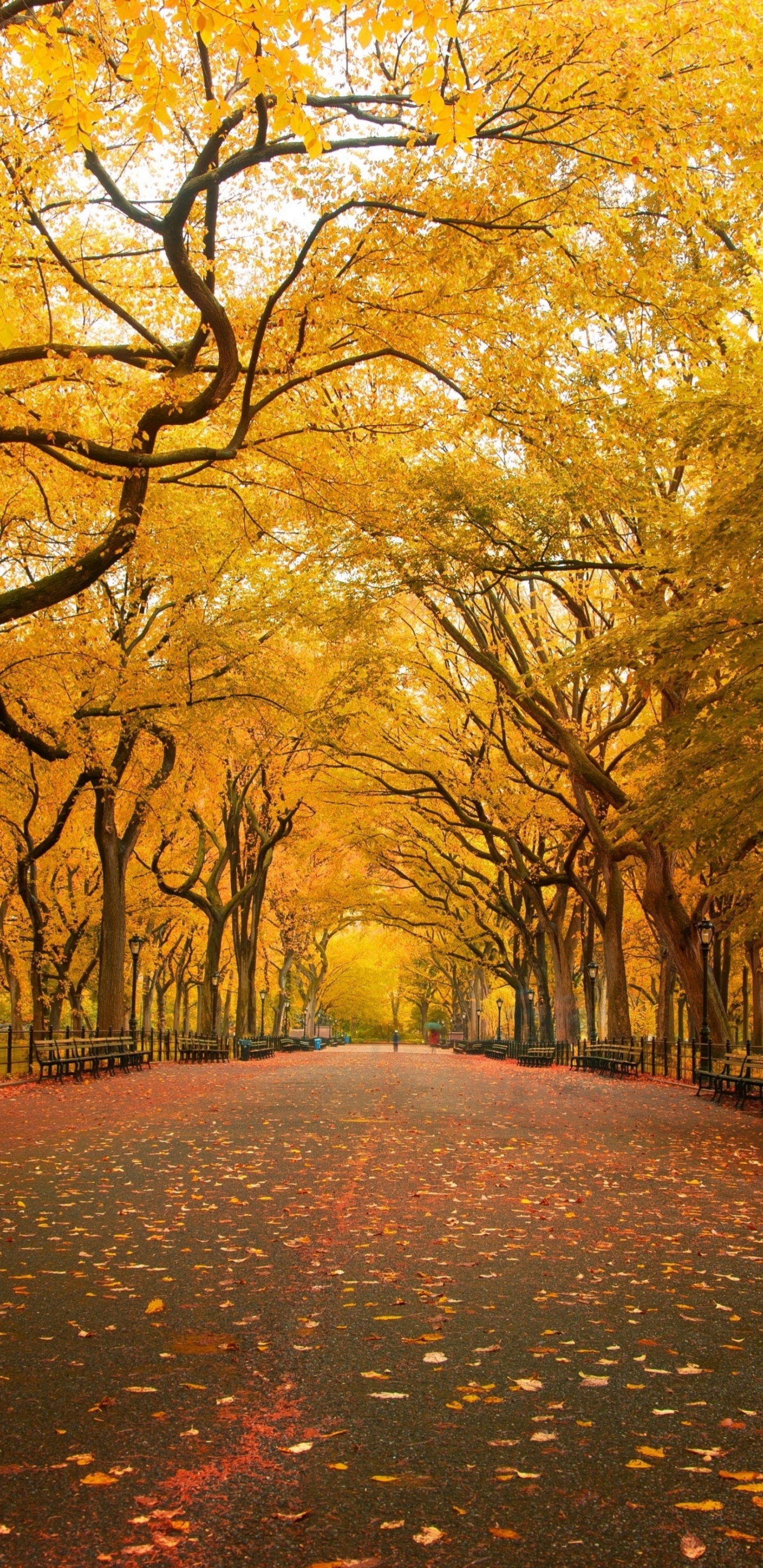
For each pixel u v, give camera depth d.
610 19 10.47
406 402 16.00
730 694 16.39
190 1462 4.16
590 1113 18.42
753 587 15.77
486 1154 12.80
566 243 12.91
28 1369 5.18
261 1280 6.86
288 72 8.16
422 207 11.68
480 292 13.11
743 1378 5.15
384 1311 6.21
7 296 13.65
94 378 13.12
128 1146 13.24
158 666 26.16
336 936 70.44
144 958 41.22
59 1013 38.09
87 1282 6.81
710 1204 9.87
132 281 16.42
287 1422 4.55
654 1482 4.02
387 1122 16.20
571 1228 8.66
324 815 39.16
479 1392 4.92
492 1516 3.75
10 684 22.81
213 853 46.62
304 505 16.62
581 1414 4.68
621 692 25.61
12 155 11.63
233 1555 3.47
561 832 34.31
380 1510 3.78
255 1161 12.00
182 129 13.07
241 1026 41.88
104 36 10.68
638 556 20.69
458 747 34.03
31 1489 3.92
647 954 43.50
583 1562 3.46
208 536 23.25
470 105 8.36
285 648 31.59
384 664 29.12
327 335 13.52
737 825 17.45
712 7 11.01
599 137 11.27
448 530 21.67
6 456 14.12
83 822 33.59
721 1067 25.41
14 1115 16.95
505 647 29.89
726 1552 3.52
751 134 10.88
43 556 19.72
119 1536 3.58
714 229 15.65
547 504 20.98
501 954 46.00
